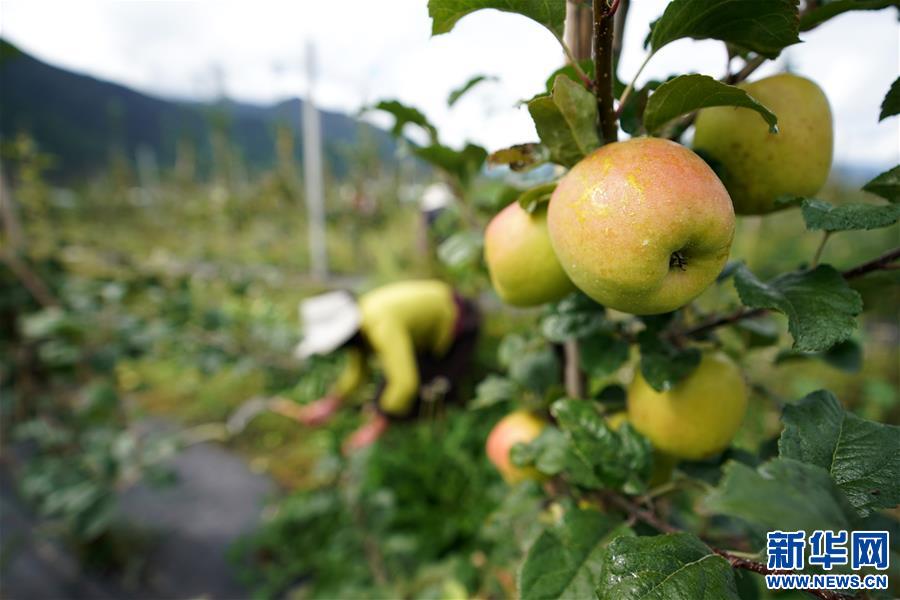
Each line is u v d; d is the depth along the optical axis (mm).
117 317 1140
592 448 297
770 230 2873
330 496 1092
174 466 1384
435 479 1159
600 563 256
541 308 438
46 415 1203
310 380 1552
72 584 1020
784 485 183
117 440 1093
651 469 295
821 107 289
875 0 253
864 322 2104
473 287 1321
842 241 2584
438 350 1288
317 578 986
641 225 224
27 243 1196
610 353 344
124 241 4637
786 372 1509
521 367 438
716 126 289
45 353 1032
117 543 1087
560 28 251
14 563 1058
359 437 1276
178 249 4340
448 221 905
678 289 244
